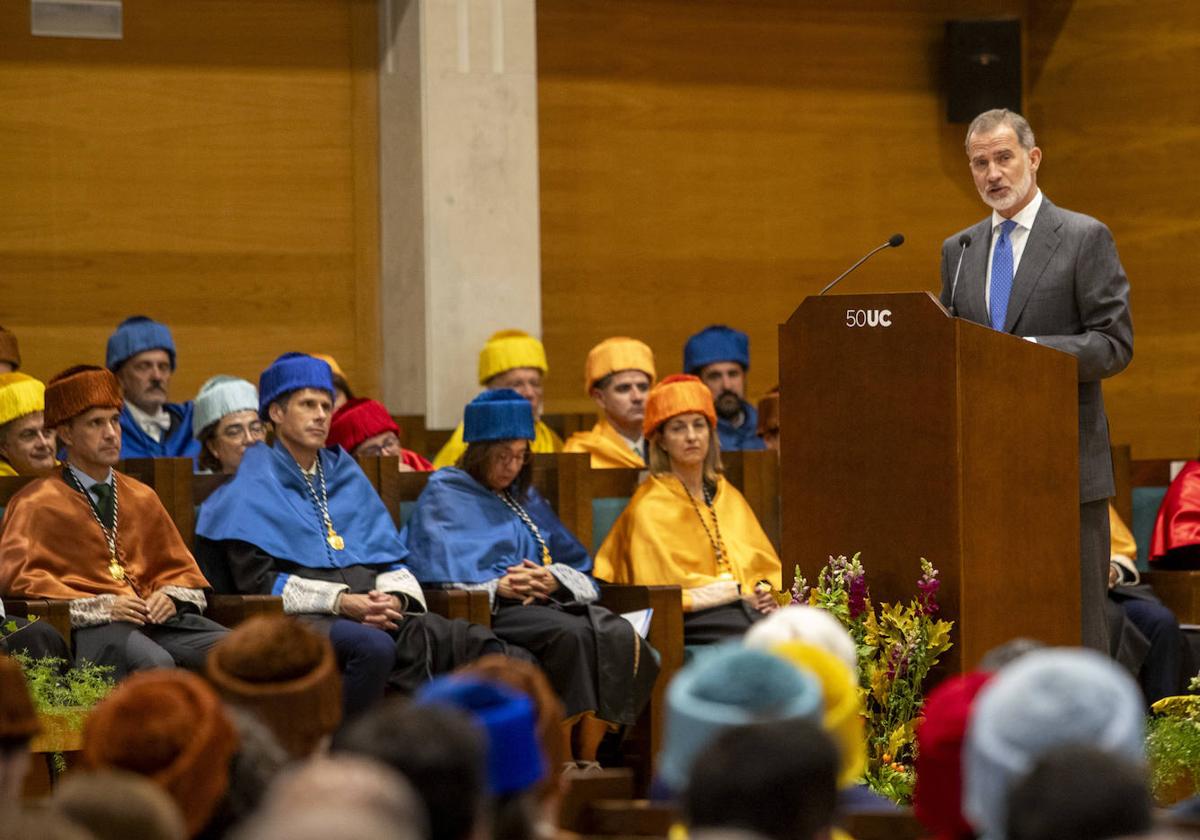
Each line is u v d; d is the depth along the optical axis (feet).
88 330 88.84
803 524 44.93
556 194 97.55
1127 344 46.55
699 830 18.48
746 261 100.78
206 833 22.85
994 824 20.16
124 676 53.62
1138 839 16.88
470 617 57.31
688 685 21.61
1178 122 95.50
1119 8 98.73
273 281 91.81
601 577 64.44
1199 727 44.34
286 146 91.91
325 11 92.17
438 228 86.43
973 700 23.88
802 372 44.91
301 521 59.36
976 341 42.55
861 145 102.78
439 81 86.28
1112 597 68.33
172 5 89.97
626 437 77.92
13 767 23.63
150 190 89.86
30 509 55.98
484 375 82.89
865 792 30.19
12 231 87.51
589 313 98.17
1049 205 48.16
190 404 78.64
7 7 87.20
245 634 27.20
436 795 18.37
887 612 42.68
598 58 98.17
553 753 25.25
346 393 78.48
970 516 42.52
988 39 101.50
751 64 100.78
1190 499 70.13
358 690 54.85
